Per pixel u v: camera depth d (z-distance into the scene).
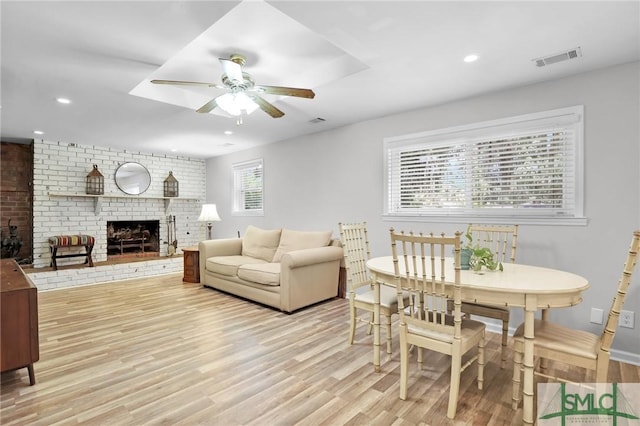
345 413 1.76
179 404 1.83
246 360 2.36
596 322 2.50
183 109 3.45
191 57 2.56
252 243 4.73
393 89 2.93
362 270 2.86
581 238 2.56
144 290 4.48
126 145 5.35
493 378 2.14
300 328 3.02
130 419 1.69
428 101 3.24
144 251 6.23
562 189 2.67
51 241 4.69
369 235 3.92
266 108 2.70
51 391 1.95
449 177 3.29
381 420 1.70
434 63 2.42
